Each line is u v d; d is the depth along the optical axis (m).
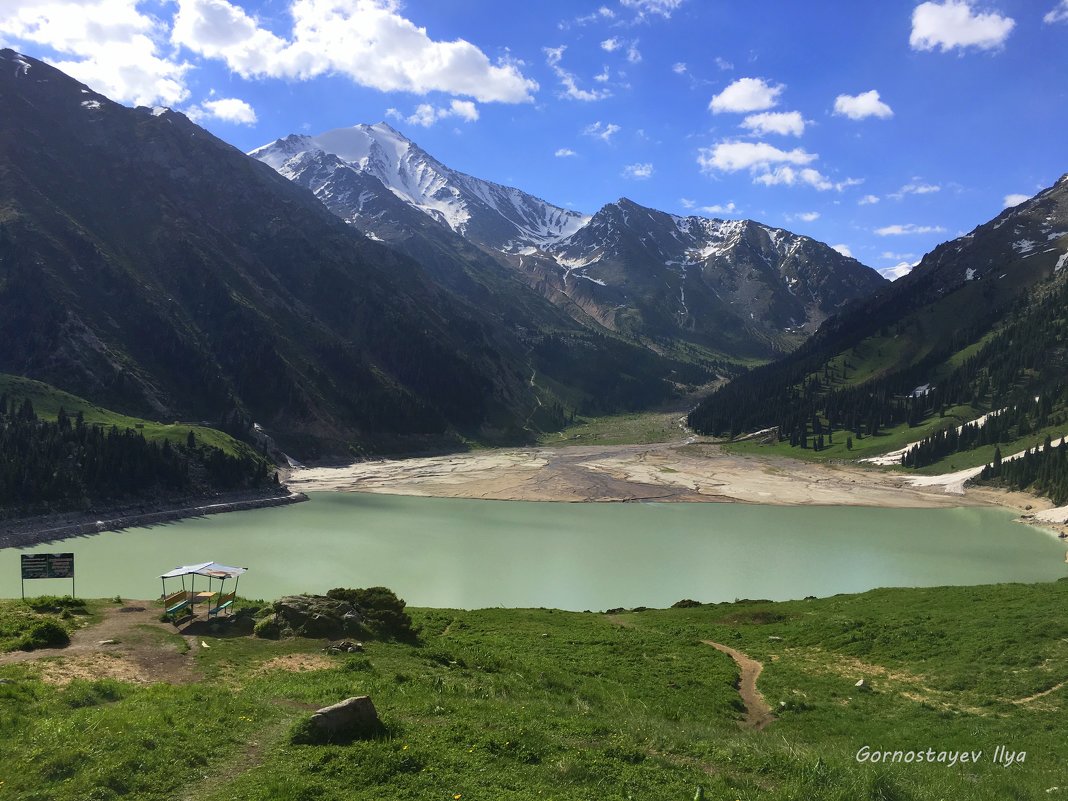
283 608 34.09
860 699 30.38
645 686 31.16
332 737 17.55
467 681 26.59
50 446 115.94
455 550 98.00
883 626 41.44
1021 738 24.48
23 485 106.44
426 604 71.06
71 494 111.62
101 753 15.91
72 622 32.16
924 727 26.23
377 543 101.62
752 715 29.11
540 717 21.30
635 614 55.69
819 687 32.12
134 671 25.62
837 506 147.75
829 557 98.00
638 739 19.69
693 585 81.62
